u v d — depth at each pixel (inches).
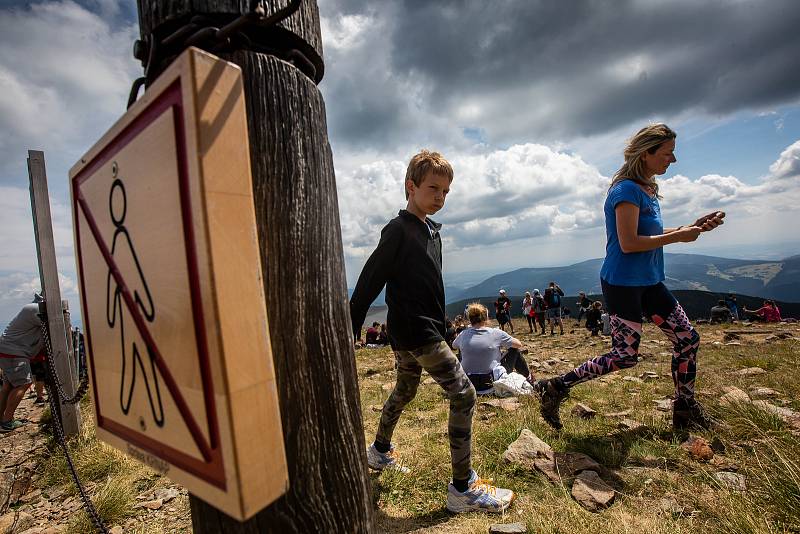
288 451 32.9
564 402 166.4
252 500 22.8
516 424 138.6
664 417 135.4
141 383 29.3
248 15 27.0
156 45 33.0
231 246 23.4
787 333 359.9
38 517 114.1
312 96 36.7
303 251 34.6
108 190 31.9
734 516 73.1
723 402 134.3
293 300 33.6
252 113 32.4
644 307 123.0
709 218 107.7
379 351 468.1
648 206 117.5
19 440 176.4
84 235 36.1
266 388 24.7
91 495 120.2
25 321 194.1
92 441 158.7
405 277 87.4
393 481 105.6
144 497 115.6
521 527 80.0
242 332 23.5
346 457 36.6
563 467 105.0
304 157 35.2
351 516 36.4
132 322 29.8
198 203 22.1
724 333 406.6
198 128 22.0
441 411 172.4
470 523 86.6
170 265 25.1
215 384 22.4
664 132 112.0
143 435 29.8
